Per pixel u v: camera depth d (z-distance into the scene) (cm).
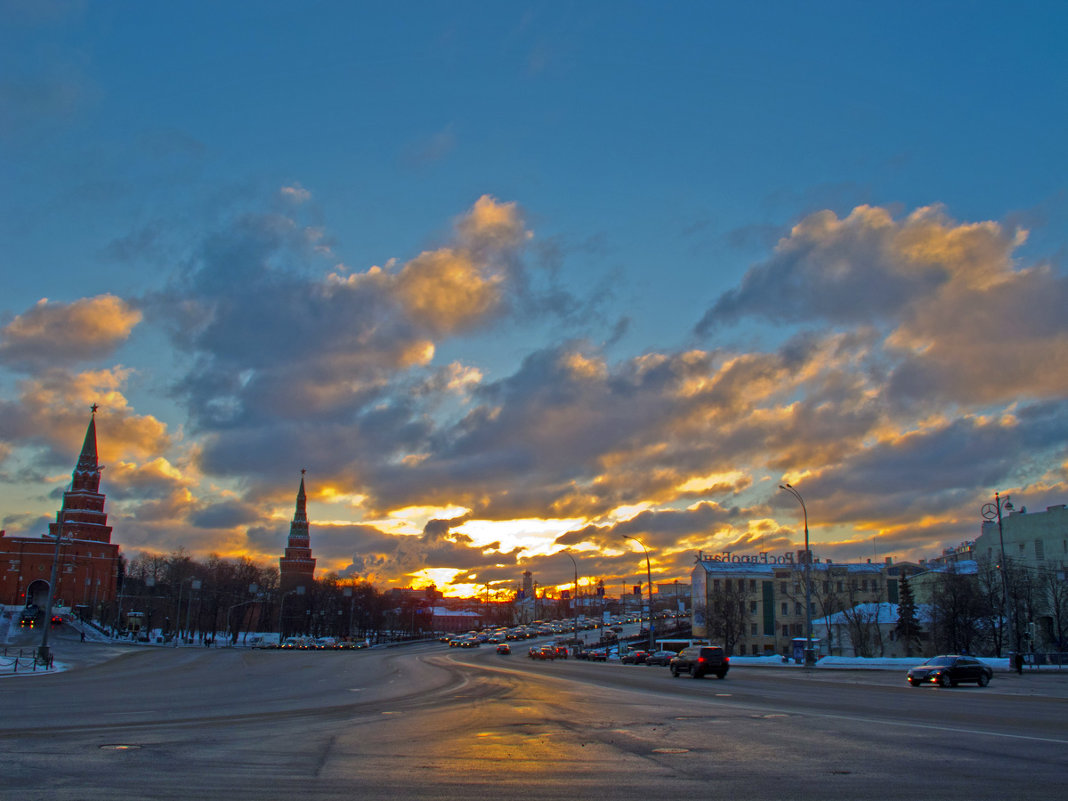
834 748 1495
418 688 3516
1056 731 1727
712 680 4181
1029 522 9569
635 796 1073
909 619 9525
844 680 4112
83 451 16450
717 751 1482
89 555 15575
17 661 4853
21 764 1314
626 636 17150
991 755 1388
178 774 1241
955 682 3469
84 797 1055
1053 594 8369
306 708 2494
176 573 16675
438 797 1074
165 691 3250
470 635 15212
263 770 1288
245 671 5059
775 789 1109
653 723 1994
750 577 12412
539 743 1630
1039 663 6306
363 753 1485
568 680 4206
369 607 19775
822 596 12112
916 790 1088
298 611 17988
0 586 14875
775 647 12131
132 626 14762
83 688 3406
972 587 8538
